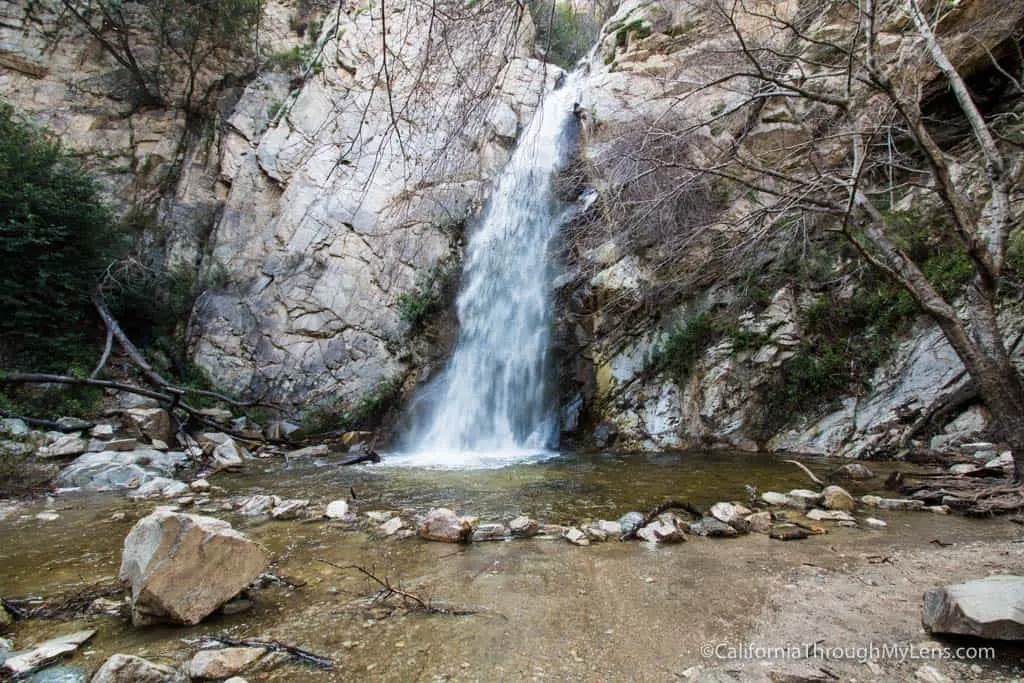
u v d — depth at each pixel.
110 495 6.32
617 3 8.98
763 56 7.77
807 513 4.84
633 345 10.48
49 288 10.78
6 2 14.52
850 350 8.77
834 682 2.11
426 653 2.47
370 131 13.21
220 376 12.17
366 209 13.22
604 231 9.54
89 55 15.13
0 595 3.29
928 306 5.21
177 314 13.26
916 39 6.36
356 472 7.64
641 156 6.50
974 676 2.12
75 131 14.52
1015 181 5.69
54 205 10.80
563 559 3.78
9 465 6.96
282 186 14.44
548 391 11.05
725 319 9.67
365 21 13.27
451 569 3.60
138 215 14.38
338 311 12.63
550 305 11.61
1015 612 2.23
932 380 7.83
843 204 6.10
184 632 2.71
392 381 12.05
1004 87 9.10
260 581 3.41
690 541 4.15
